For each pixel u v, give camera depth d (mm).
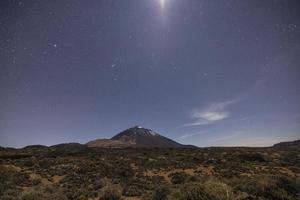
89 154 48438
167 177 26359
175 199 12312
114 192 16484
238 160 38906
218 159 38500
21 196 14781
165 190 14328
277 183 14398
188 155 45594
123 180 23641
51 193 17047
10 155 43625
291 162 38469
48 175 26516
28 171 28625
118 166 31922
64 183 22484
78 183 22203
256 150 59469
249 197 13008
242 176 24547
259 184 14578
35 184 21625
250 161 39156
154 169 31219
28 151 58688
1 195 15820
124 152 54781
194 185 13359
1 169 27016
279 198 12805
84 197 16422
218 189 12633
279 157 44875
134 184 21250
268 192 13523
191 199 11930
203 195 11977
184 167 32031
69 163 34625
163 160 39000
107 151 57062
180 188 13836
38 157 43219
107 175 26703
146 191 18203
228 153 49281
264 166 33688
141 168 31281
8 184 19703
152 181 23625
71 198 16328
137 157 42906
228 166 32531
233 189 15094
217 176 25406
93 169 29719
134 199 15852
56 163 34625
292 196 13047
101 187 19734
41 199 14664
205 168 31438
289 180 14430
